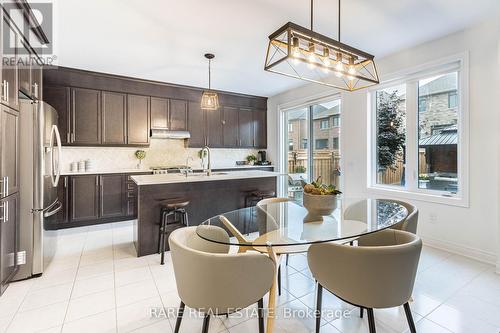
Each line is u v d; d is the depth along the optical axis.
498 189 2.49
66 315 1.89
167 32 2.89
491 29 2.62
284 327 1.76
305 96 5.06
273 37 1.88
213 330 1.74
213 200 3.53
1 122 2.05
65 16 2.54
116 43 3.17
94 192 4.22
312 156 5.10
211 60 3.74
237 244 1.60
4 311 1.93
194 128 5.27
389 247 1.33
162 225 2.95
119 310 1.95
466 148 2.82
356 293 1.38
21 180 2.40
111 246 3.31
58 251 3.12
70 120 4.13
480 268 2.57
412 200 3.33
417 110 3.37
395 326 1.75
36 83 2.83
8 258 2.21
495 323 1.78
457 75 2.98
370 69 3.67
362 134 3.91
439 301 2.04
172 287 2.29
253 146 6.03
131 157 4.92
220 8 2.43
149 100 4.80
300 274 2.54
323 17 2.58
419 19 2.61
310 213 2.25
